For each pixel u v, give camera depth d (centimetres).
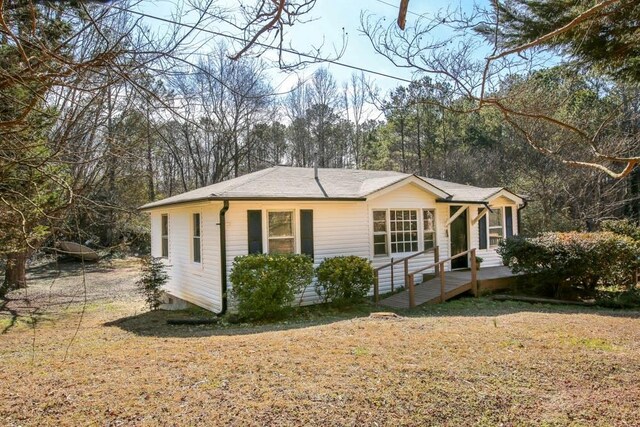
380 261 1227
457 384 463
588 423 382
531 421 387
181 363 553
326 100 2706
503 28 521
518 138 2117
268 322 954
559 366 518
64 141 326
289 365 528
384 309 1047
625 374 493
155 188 2692
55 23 288
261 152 2944
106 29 279
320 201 1109
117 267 2202
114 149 390
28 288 1587
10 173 384
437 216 1341
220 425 380
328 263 1070
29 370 549
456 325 751
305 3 283
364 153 3334
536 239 1178
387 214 1248
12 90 306
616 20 523
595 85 1337
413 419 390
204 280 1116
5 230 490
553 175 1977
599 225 1781
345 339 649
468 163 2566
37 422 390
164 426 379
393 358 548
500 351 576
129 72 273
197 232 1188
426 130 2822
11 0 271
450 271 1351
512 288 1239
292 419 390
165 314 1093
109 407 418
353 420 388
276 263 973
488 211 1461
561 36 535
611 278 1145
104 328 927
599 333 681
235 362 546
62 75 256
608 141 1379
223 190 1052
